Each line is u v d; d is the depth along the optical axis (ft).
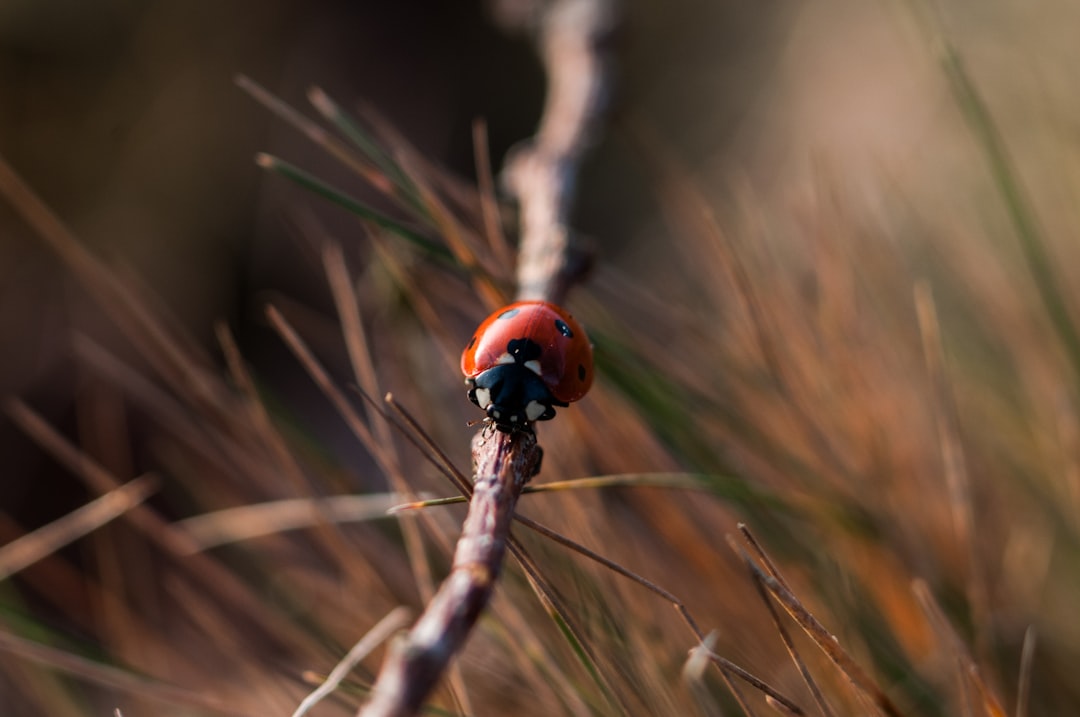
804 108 1.20
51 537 0.58
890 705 0.51
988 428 0.61
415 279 0.58
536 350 0.53
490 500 0.49
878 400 0.60
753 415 0.58
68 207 1.24
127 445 0.91
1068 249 0.66
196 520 0.59
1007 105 0.82
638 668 0.54
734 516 0.57
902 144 0.91
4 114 1.23
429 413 0.59
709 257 0.61
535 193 0.59
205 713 0.59
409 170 0.56
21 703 0.64
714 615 0.56
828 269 0.60
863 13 1.23
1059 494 0.61
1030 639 0.53
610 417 0.57
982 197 0.67
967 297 0.64
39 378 1.14
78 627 0.62
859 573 0.57
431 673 0.47
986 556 0.59
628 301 0.59
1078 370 0.59
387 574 0.57
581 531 0.55
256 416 0.57
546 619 0.55
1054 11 0.91
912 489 0.60
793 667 0.56
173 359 0.58
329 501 0.57
